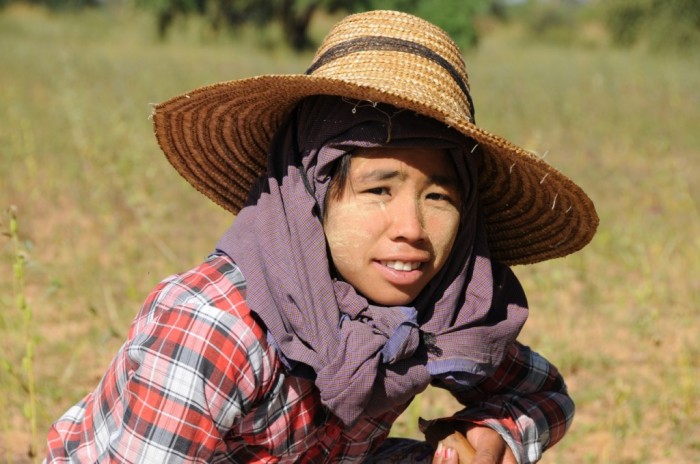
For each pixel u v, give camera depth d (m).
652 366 5.78
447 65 2.28
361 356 2.07
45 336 5.73
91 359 5.47
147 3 35.06
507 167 2.43
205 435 2.08
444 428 2.54
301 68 23.86
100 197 8.24
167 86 17.22
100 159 9.07
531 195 2.47
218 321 2.09
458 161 2.18
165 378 2.06
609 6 37.09
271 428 2.21
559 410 2.67
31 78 17.70
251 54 31.39
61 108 13.25
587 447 4.75
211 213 8.83
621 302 6.69
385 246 2.12
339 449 2.41
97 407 2.22
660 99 16.58
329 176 2.17
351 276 2.17
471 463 2.43
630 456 4.67
